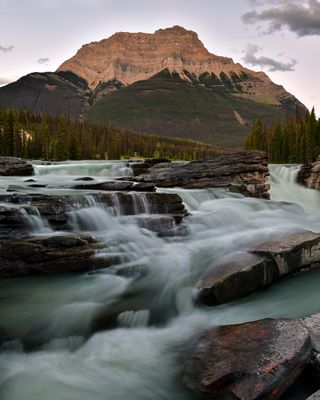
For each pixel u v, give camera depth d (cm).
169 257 1476
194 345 931
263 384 724
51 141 12131
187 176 3028
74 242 1391
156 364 879
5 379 836
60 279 1299
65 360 908
